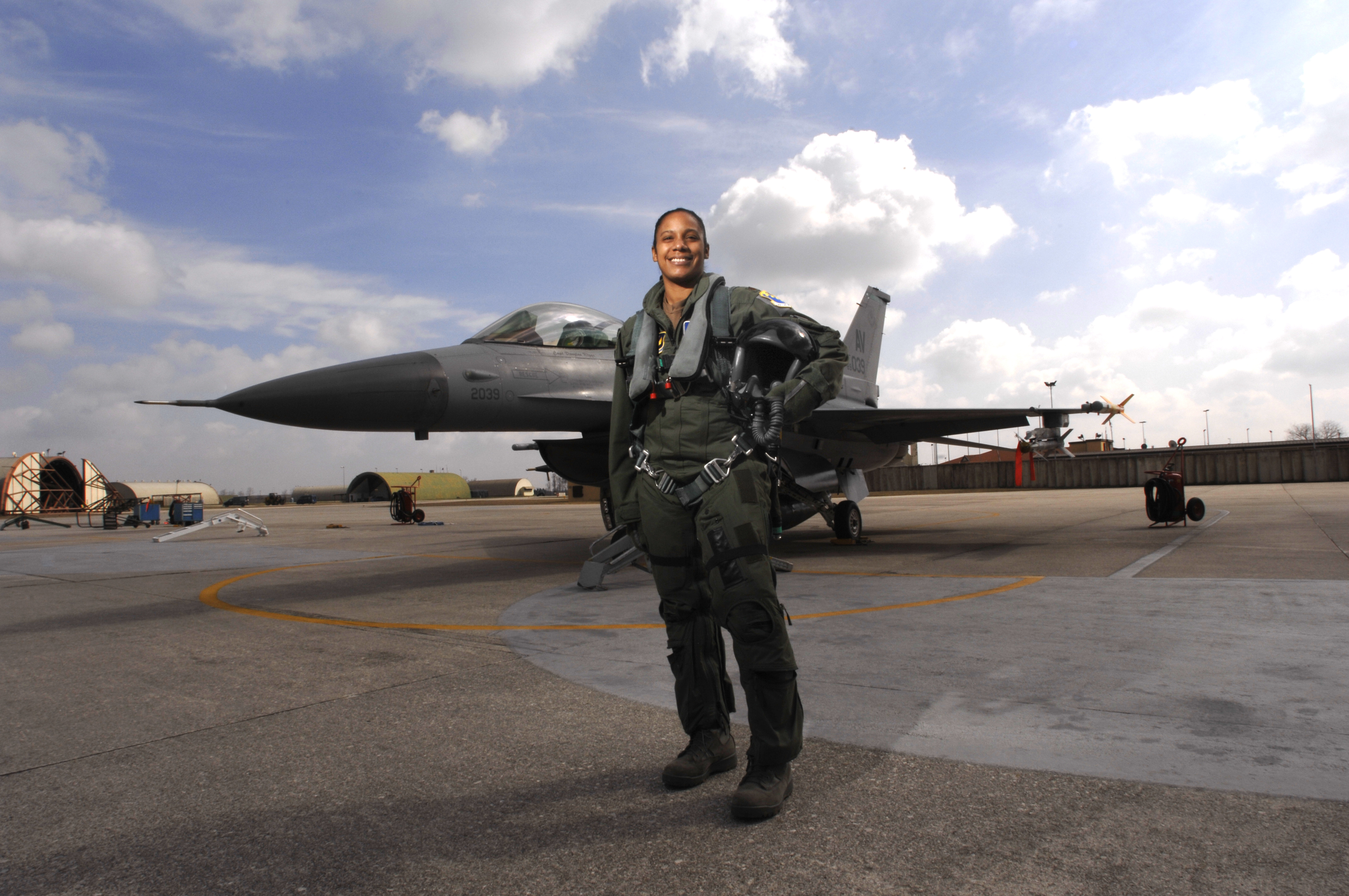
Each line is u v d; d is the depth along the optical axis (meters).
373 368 7.38
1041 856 1.73
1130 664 3.44
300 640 4.50
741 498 2.07
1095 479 46.47
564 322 9.15
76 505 45.38
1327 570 6.37
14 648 4.41
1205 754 2.34
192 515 21.33
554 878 1.69
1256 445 42.00
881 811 1.99
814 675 3.38
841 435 11.53
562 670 3.61
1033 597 5.39
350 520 24.84
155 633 4.79
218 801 2.17
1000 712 2.80
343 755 2.53
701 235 2.34
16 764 2.50
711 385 2.18
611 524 9.67
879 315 14.69
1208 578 6.10
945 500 30.66
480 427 8.13
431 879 1.70
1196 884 1.59
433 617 5.23
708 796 2.13
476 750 2.55
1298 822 1.88
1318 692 2.96
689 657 2.25
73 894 1.66
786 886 1.62
